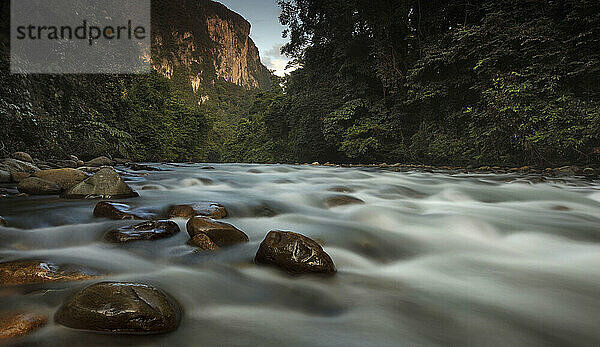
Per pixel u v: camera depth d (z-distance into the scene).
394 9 19.89
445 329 1.77
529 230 3.87
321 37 24.30
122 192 4.63
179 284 2.10
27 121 10.20
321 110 24.16
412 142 19.72
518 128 13.20
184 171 9.89
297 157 29.56
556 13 13.56
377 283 2.38
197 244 2.72
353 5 20.25
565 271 2.71
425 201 5.70
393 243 3.33
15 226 3.09
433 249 3.23
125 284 1.67
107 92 17.03
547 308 2.06
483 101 15.18
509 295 2.24
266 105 46.09
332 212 4.50
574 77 12.52
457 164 17.12
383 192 6.47
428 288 2.33
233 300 1.97
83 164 10.70
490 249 3.28
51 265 2.10
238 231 2.98
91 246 2.72
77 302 1.54
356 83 22.38
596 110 11.12
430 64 17.06
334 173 10.76
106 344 1.42
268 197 5.18
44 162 9.52
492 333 1.75
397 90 20.42
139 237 2.78
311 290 2.18
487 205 5.43
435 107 18.98
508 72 13.62
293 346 1.52
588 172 10.50
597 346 1.66
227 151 59.72
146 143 21.67
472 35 14.46
